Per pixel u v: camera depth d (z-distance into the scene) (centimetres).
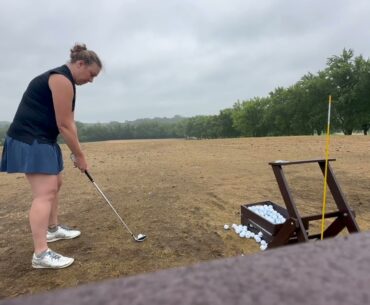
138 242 337
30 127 273
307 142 1276
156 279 46
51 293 41
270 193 518
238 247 323
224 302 41
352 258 52
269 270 48
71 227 382
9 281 265
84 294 41
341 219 275
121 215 423
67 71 278
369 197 476
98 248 324
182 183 605
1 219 425
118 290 42
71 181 646
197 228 374
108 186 594
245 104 5522
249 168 745
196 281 45
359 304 41
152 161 913
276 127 4656
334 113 3497
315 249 55
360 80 3316
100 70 297
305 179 611
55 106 273
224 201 479
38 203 279
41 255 282
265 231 323
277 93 4619
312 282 45
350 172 657
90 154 1138
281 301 41
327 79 3609
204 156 991
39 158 273
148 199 498
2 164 285
